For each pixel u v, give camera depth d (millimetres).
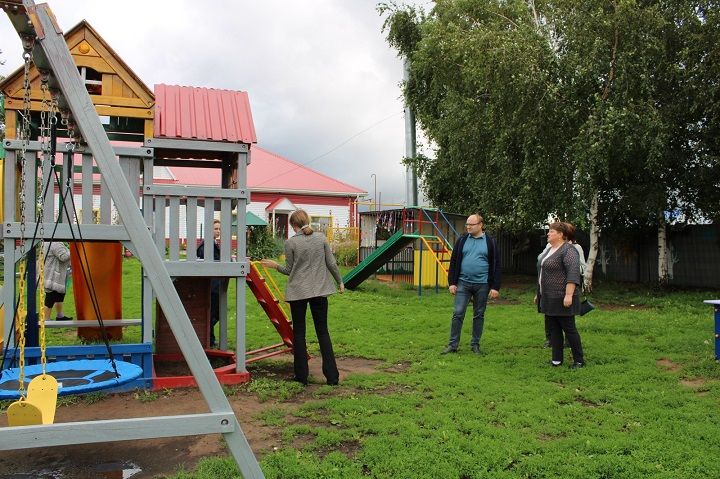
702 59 13844
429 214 20781
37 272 6898
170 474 3854
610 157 14109
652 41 13547
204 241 6383
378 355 7832
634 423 4848
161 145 6293
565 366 7035
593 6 13953
